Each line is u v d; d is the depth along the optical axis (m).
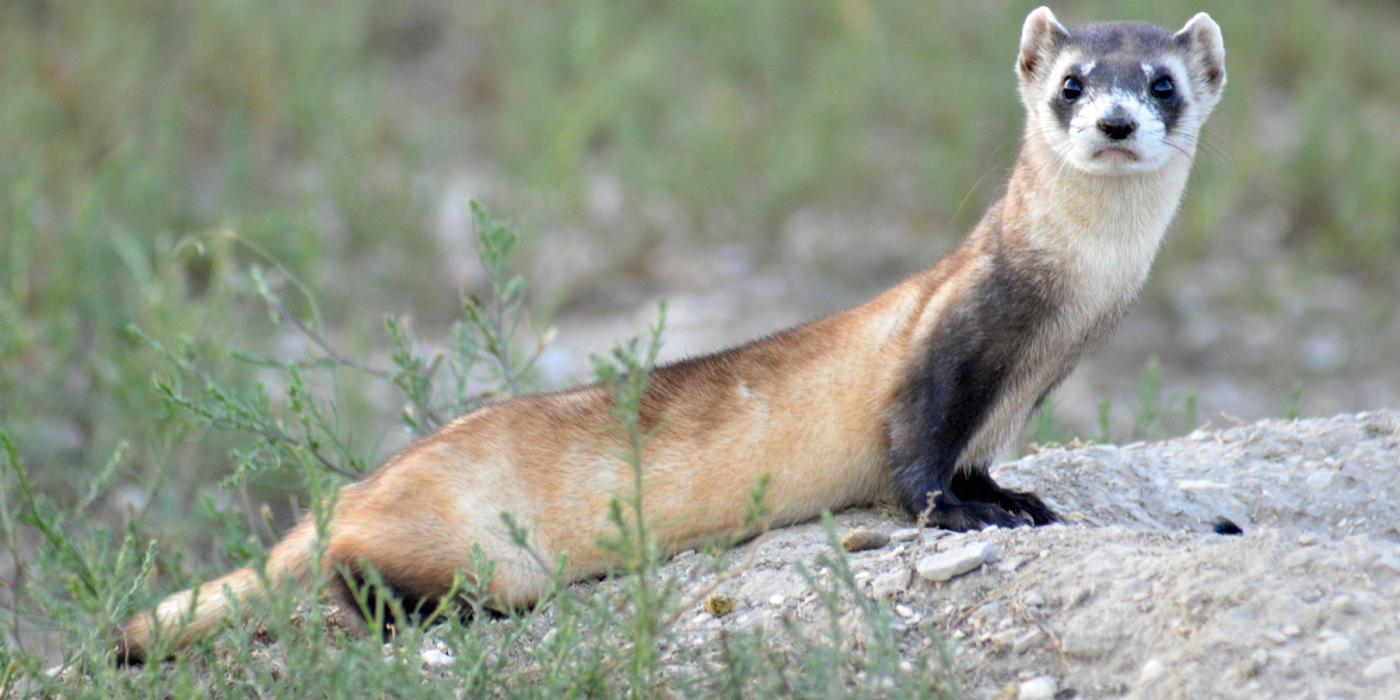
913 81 21.69
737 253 19.09
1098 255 8.58
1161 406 14.37
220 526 10.41
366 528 8.04
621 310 17.75
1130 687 6.50
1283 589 6.59
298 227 16.67
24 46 18.81
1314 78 22.80
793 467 8.46
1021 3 23.23
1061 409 15.34
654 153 20.19
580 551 8.25
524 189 18.97
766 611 7.42
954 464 8.59
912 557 7.55
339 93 20.12
